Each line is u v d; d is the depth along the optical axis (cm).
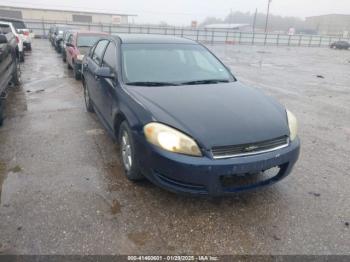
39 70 1119
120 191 324
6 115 568
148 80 374
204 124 278
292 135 307
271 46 4272
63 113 589
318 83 1120
